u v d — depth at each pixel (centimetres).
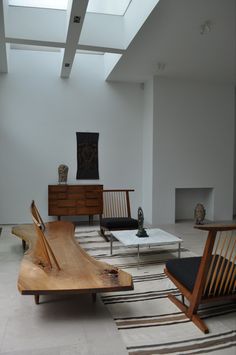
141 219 399
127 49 482
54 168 645
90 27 468
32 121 631
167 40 447
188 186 659
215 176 676
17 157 627
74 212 607
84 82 654
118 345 210
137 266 370
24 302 272
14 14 442
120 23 483
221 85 670
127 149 680
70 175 652
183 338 220
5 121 620
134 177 686
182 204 705
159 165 639
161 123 636
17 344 209
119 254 420
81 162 657
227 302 276
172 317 249
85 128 657
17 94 623
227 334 226
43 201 641
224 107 674
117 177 677
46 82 636
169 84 637
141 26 402
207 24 394
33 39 447
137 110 683
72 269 265
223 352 204
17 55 621
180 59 530
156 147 635
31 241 361
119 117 674
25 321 240
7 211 625
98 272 258
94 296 272
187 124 651
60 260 289
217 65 561
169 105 639
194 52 497
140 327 233
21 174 630
